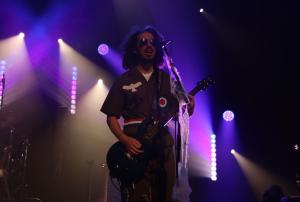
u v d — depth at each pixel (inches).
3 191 253.4
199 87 124.3
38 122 296.4
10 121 271.1
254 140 380.2
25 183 279.3
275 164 374.3
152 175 112.3
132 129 116.3
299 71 362.9
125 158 112.1
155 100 118.8
